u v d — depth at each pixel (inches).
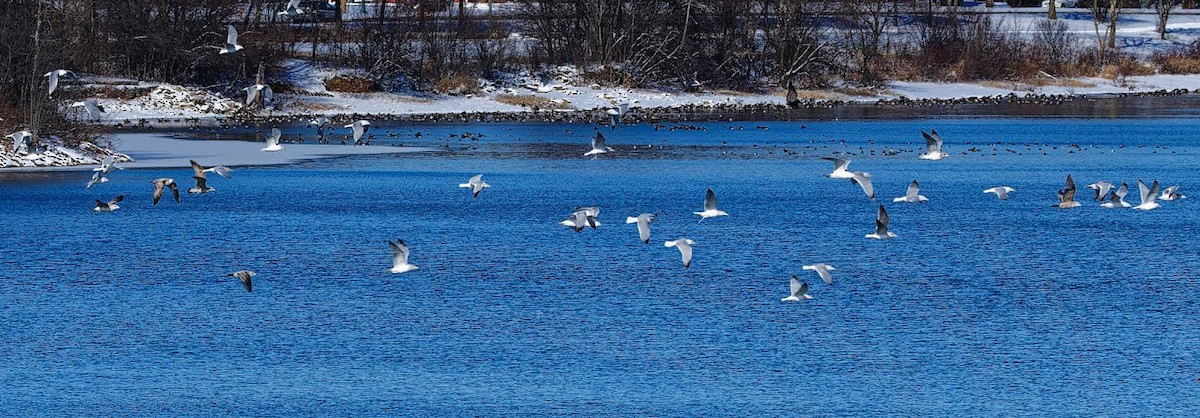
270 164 2568.9
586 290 1414.9
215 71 4202.8
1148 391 1069.1
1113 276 1483.8
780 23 4918.8
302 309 1334.9
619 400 1055.6
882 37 5492.1
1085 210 1982.0
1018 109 4370.1
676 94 4626.0
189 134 3206.2
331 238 1729.8
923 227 1824.6
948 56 5270.7
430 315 1310.3
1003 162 2711.6
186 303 1360.7
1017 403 1043.3
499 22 5251.0
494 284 1443.2
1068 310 1318.9
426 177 2385.6
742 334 1235.2
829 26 5605.3
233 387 1088.8
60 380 1107.9
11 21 2637.8
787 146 3046.3
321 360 1159.6
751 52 4931.1
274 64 4222.4
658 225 1840.6
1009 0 7126.0
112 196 2091.5
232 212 1945.1
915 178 2425.0
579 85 4566.9
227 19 4180.6
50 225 1818.4
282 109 4015.8
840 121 3850.9
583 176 2431.1
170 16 4104.3
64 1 3378.4
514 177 2405.3
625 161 2696.9
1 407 1043.3
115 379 1109.7
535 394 1070.4
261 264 1556.3
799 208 2014.0
